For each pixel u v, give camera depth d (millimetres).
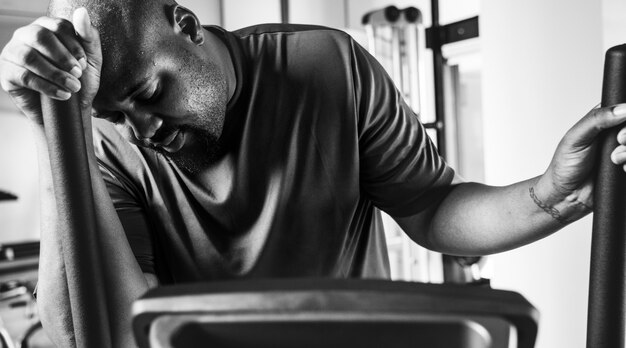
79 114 838
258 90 1312
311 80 1331
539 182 1141
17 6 5090
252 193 1312
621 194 856
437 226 1348
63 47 844
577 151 987
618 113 864
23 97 905
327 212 1344
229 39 1324
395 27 4598
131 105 1083
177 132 1147
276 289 371
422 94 4660
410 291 367
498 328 373
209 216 1331
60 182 815
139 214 1342
